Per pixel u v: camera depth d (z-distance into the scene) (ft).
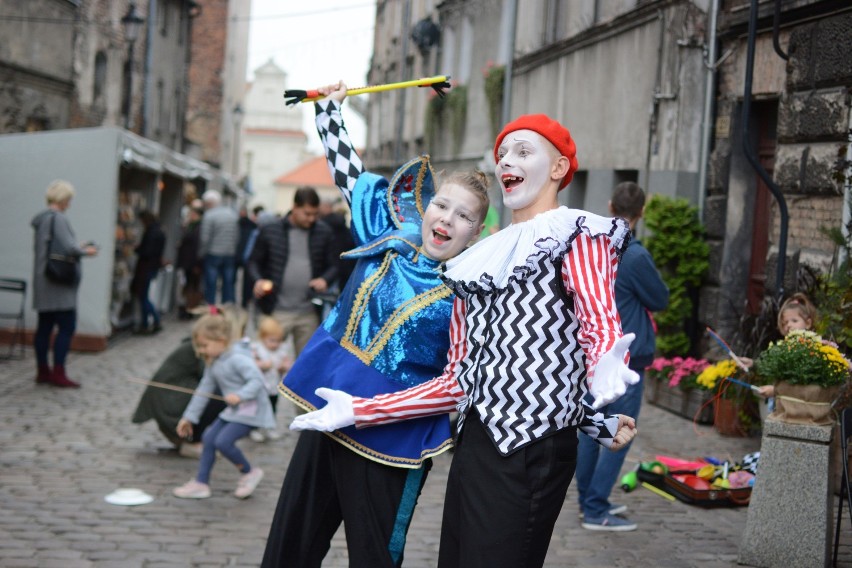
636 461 26.66
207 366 22.49
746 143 29.30
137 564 17.22
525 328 10.45
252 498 22.13
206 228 56.29
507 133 11.08
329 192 335.06
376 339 12.44
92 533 18.86
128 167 50.03
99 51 79.36
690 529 20.70
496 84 66.28
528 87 61.46
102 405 32.12
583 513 20.77
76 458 24.84
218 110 151.84
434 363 12.40
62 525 19.26
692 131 37.52
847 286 22.76
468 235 12.19
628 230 10.46
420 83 13.94
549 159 10.91
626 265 19.90
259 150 346.33
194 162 71.77
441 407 11.74
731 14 34.42
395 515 12.40
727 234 35.14
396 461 12.10
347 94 13.91
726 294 35.22
